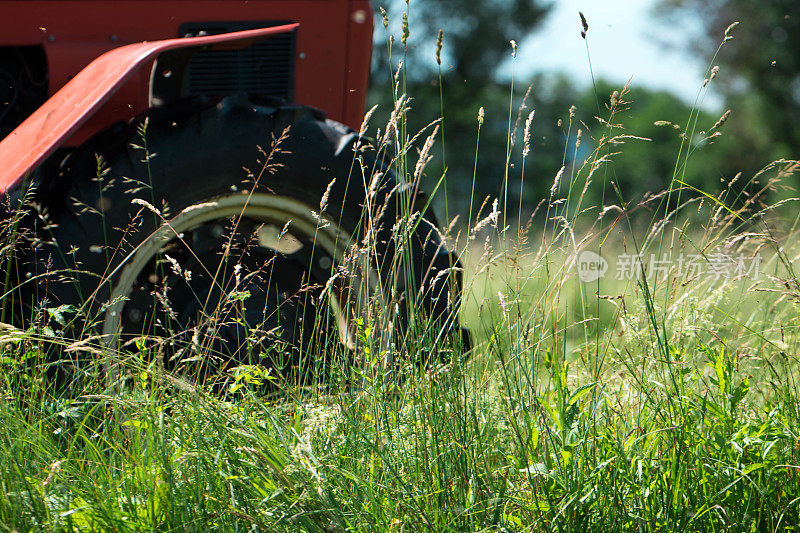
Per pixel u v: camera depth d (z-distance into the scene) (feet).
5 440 16.69
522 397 17.87
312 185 23.08
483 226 20.49
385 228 23.81
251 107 22.65
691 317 20.53
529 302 20.31
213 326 21.59
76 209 20.43
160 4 28.50
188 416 17.88
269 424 17.79
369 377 19.04
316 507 15.64
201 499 15.46
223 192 22.12
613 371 20.49
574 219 20.04
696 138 20.95
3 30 27.27
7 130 27.91
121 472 16.62
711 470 16.62
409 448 17.94
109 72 21.03
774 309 22.86
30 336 18.08
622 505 15.85
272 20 29.81
